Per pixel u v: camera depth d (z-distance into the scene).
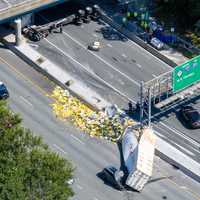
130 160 126.25
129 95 143.25
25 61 148.88
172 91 133.12
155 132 135.25
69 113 137.25
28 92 141.25
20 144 105.50
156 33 156.50
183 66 129.75
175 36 155.00
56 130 133.50
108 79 146.12
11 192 99.19
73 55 150.88
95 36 156.25
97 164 127.94
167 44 155.25
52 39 154.12
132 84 145.75
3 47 151.50
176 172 128.38
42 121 135.12
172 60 151.12
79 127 134.62
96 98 141.25
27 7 149.88
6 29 155.00
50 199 100.62
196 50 153.38
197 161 130.75
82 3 163.38
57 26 156.12
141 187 123.31
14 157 103.38
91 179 125.06
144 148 126.25
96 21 160.12
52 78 144.50
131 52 153.25
